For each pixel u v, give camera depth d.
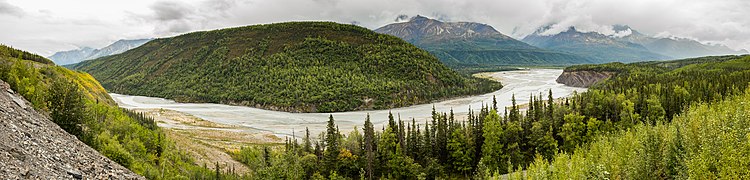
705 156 44.22
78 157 43.50
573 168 64.06
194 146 120.88
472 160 112.50
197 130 161.25
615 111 128.62
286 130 169.25
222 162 113.06
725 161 40.81
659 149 57.56
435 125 128.50
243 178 96.25
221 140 145.25
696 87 146.62
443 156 116.12
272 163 96.81
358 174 106.75
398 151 106.12
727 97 105.50
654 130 73.00
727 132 46.88
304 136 155.50
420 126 168.75
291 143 129.12
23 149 35.81
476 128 120.56
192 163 99.56
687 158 48.47
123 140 78.50
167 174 77.06
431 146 115.19
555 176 63.12
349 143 116.06
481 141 117.12
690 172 44.09
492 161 108.38
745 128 45.94
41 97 69.44
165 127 163.00
